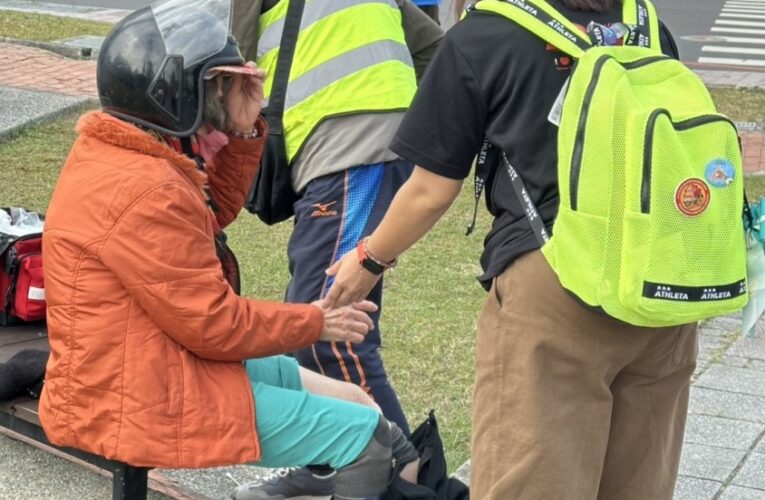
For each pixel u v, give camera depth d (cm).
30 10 1536
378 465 284
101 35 1230
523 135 222
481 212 679
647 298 208
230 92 271
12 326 362
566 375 226
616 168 209
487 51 223
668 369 241
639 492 247
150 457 254
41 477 344
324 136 337
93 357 254
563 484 226
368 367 339
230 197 300
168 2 268
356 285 259
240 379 264
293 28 341
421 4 523
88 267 252
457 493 311
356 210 337
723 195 213
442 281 546
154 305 248
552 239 216
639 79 215
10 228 367
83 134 262
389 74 340
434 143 228
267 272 546
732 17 1841
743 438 384
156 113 257
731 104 1060
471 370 439
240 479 350
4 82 939
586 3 226
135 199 247
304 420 273
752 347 469
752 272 236
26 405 306
